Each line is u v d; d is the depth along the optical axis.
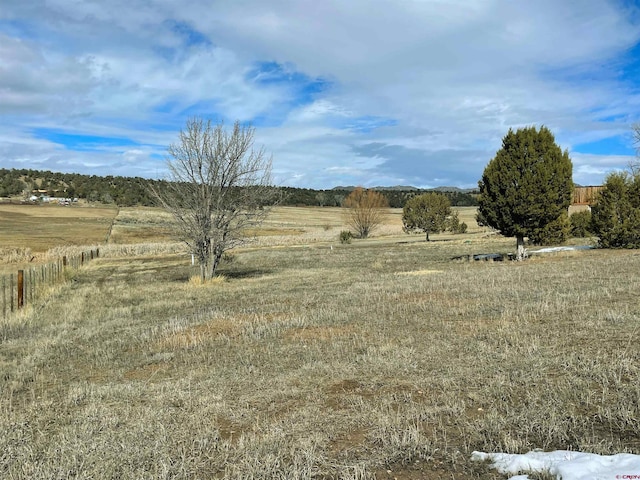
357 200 62.44
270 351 8.26
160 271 28.23
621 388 5.29
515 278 15.32
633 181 27.73
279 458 4.25
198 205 20.59
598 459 3.72
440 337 8.42
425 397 5.61
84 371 7.91
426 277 17.53
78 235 61.00
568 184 23.27
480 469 3.92
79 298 17.09
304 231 74.69
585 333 7.79
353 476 3.87
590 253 24.70
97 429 5.14
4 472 4.27
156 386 6.61
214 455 4.43
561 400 5.10
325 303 13.07
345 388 6.11
